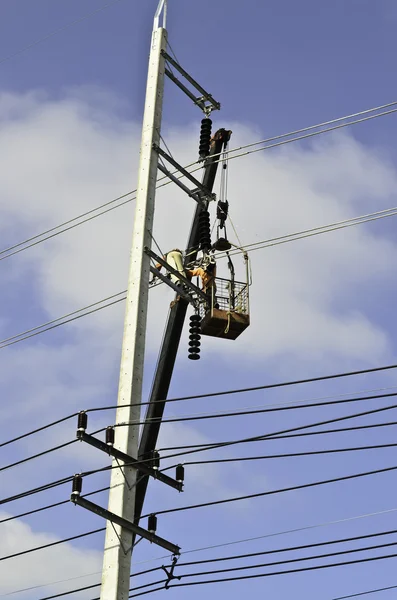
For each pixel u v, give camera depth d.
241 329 40.53
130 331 36.97
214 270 40.94
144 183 40.22
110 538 33.75
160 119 42.12
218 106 45.16
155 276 39.25
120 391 36.00
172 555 35.78
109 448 34.75
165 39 44.00
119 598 32.78
